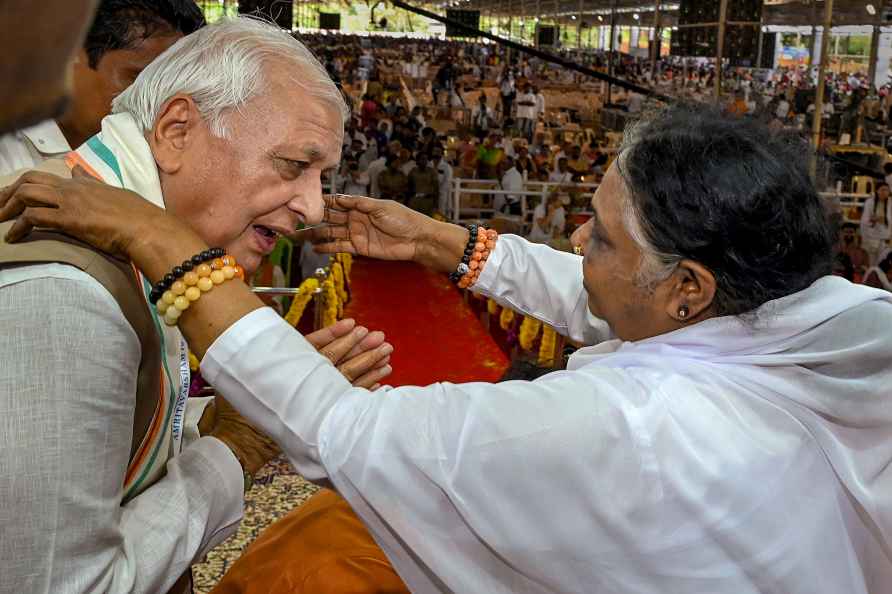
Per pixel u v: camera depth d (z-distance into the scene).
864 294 0.95
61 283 0.81
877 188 4.66
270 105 0.97
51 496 0.81
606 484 0.88
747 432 0.90
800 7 5.87
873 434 0.94
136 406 0.95
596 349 1.15
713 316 0.97
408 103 9.91
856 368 0.92
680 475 0.88
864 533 0.97
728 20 6.38
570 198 6.08
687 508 0.88
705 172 0.90
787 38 6.07
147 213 0.88
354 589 1.13
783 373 0.93
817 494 0.92
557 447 0.87
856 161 5.17
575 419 0.88
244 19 1.03
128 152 0.97
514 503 0.88
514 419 0.88
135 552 0.93
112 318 0.84
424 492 0.89
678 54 7.35
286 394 0.89
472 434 0.88
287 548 1.22
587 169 6.63
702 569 0.89
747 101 6.03
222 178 0.98
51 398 0.80
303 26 15.44
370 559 1.17
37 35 0.27
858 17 5.45
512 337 4.34
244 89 0.96
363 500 0.91
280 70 0.98
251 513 2.11
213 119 0.97
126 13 1.30
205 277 0.88
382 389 0.94
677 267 0.94
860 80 5.49
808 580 0.91
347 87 10.31
